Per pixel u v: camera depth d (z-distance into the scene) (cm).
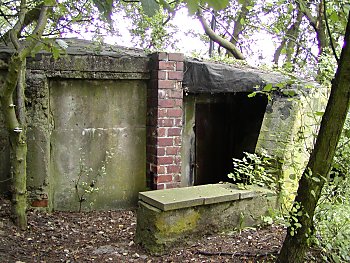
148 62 461
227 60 591
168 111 455
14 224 371
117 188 468
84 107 448
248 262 293
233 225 348
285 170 359
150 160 468
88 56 433
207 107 538
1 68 397
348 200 299
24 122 370
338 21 275
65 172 445
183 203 316
